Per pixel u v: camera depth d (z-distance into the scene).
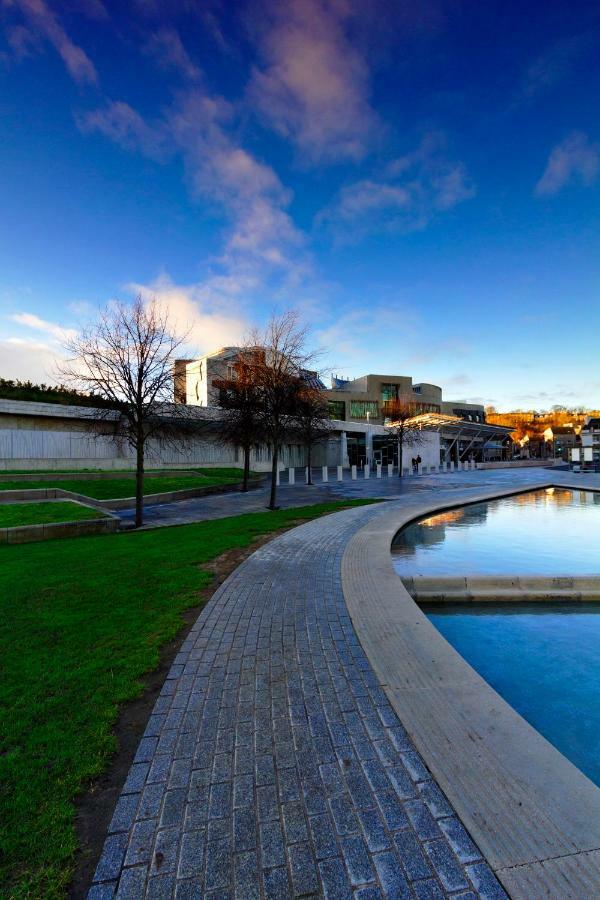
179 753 2.73
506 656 4.76
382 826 2.15
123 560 8.01
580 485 23.77
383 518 12.88
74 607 5.47
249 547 9.09
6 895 1.82
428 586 6.57
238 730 2.96
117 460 27.25
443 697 3.31
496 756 2.62
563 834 2.07
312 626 4.81
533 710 3.76
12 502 14.27
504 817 2.18
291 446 43.44
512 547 9.88
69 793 2.39
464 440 57.91
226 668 3.87
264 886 1.86
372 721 3.03
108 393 13.30
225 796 2.37
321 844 2.06
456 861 1.96
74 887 1.87
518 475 35.09
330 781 2.46
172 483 21.56
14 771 2.56
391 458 51.00
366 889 1.84
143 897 1.82
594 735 3.42
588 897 1.78
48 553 8.98
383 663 3.89
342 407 66.00
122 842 2.09
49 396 30.62
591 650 4.91
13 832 2.14
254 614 5.22
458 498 18.31
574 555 9.09
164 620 4.99
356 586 6.29
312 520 12.74
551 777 2.44
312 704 3.26
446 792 2.35
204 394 38.47
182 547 9.12
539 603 6.35
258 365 19.02
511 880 1.86
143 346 13.27
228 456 36.66
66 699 3.36
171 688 3.54
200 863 1.98
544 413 115.44
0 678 3.69
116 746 2.81
